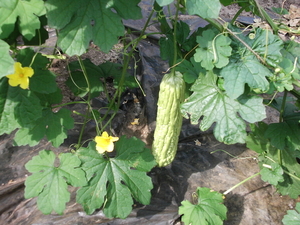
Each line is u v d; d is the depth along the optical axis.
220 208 0.69
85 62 0.84
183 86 0.66
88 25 0.52
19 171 0.76
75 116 0.90
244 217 0.76
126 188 0.67
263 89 0.57
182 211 0.68
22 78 0.51
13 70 0.43
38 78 0.56
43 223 0.68
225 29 0.62
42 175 0.63
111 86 1.02
